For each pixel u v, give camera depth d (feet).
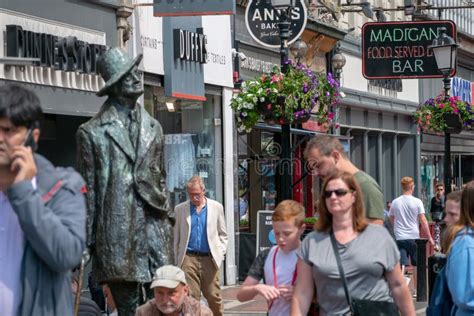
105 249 44.45
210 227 71.82
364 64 143.84
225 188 113.19
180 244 72.18
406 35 141.90
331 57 154.71
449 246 38.09
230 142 114.32
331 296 34.22
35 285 22.57
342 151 39.88
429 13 218.79
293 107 87.71
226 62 114.01
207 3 91.20
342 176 34.63
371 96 175.42
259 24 107.14
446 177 121.29
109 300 49.62
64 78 80.69
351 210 34.65
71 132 88.69
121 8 89.35
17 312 22.56
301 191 142.31
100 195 44.73
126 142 44.98
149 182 45.34
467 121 126.62
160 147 46.11
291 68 88.53
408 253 102.32
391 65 142.20
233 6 90.48
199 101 109.81
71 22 82.74
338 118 158.30
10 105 21.94
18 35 74.33
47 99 78.54
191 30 105.19
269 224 77.87
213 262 71.97
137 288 45.52
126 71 44.86
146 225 45.44
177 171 105.70
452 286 36.94
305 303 34.94
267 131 126.31
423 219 102.27
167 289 41.06
